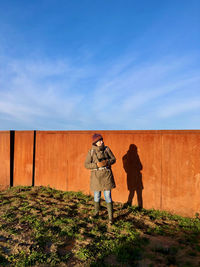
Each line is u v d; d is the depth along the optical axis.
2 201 5.50
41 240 3.38
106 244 3.29
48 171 6.64
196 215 4.43
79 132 6.15
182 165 4.66
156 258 2.92
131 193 5.21
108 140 5.59
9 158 7.24
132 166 5.22
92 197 5.73
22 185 7.05
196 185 4.49
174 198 4.69
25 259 2.87
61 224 3.98
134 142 5.24
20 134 7.22
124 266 2.77
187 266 2.70
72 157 6.24
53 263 2.79
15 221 4.16
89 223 4.07
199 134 4.53
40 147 6.85
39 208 4.88
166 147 4.85
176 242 3.38
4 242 3.35
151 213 4.71
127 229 3.79
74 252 3.10
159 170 4.89
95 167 4.14
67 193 6.06
